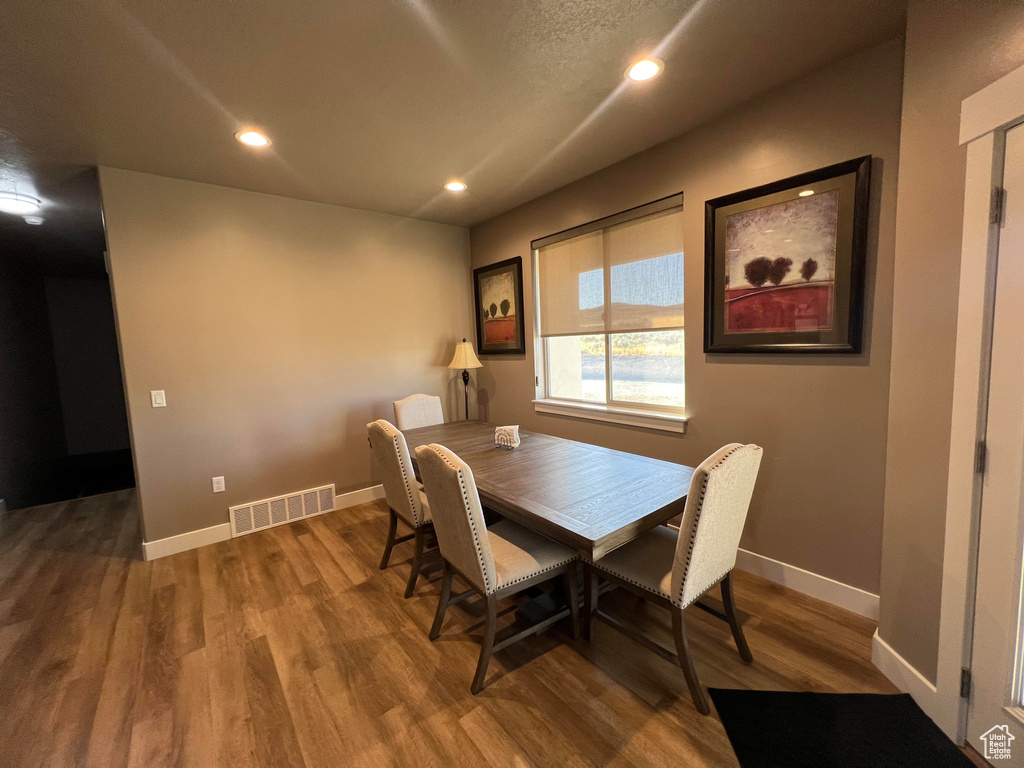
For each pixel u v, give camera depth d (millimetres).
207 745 1481
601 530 1485
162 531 2881
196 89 1863
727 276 2340
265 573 2621
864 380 1915
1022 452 1184
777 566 2297
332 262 3520
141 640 2023
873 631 1915
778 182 2076
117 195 2648
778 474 2248
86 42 1541
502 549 1835
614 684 1699
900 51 1704
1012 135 1173
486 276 4125
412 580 2324
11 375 4434
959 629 1362
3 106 1909
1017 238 1169
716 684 1666
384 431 2268
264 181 2932
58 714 1618
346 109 2074
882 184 1793
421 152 2568
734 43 1714
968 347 1298
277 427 3316
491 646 1674
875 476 1921
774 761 1359
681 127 2396
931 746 1384
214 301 3012
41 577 2623
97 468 5410
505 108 2125
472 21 1531
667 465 2199
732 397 2402
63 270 5242
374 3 1423
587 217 3090
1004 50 1179
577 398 3484
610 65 1824
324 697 1674
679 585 1489
